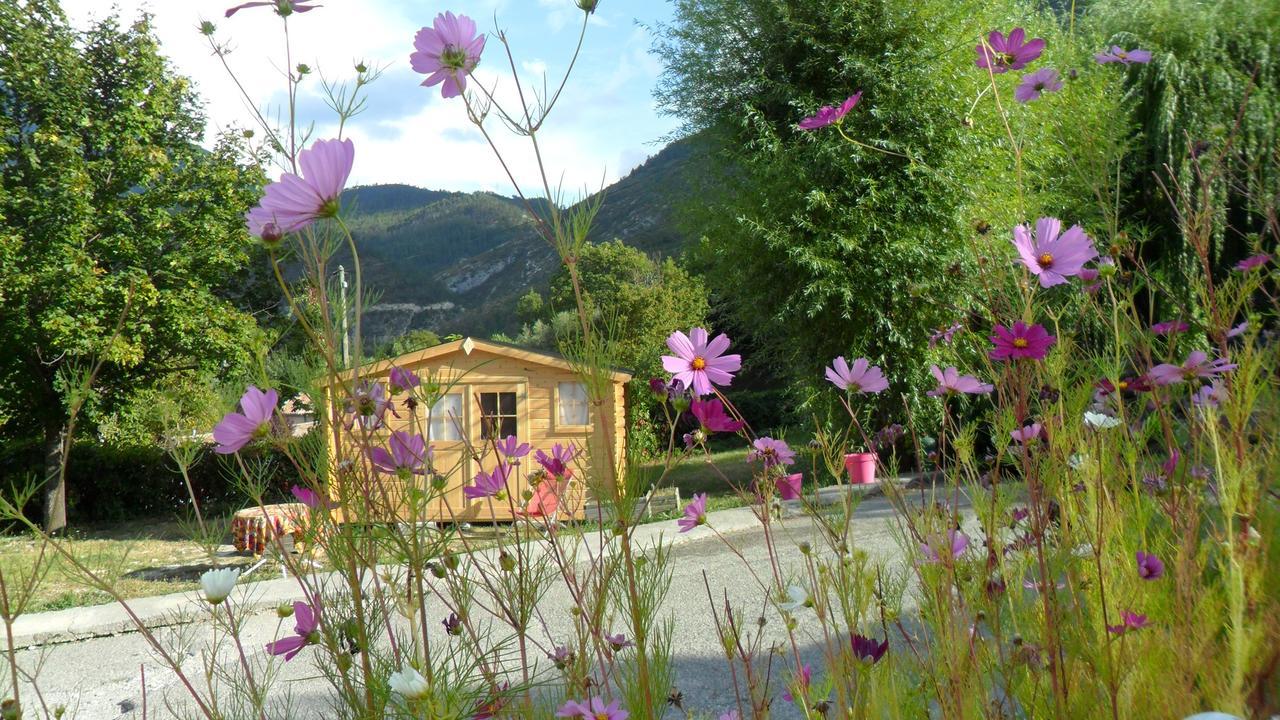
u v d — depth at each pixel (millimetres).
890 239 10109
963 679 1060
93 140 13281
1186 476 1148
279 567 5254
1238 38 8883
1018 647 1119
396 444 1082
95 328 12078
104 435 13609
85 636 5418
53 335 12000
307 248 1019
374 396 1086
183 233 13820
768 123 11398
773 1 11070
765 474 1338
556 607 4156
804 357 11516
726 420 1225
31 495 1051
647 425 10578
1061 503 1159
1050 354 1207
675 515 7781
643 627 1164
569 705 1041
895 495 1323
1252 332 1155
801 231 10977
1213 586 1076
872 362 10398
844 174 10594
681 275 29344
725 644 1240
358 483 1030
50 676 4582
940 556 1158
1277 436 1088
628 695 1167
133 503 13375
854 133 10492
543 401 9758
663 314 27562
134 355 12352
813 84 11219
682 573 5668
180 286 13453
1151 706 986
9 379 12758
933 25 10094
